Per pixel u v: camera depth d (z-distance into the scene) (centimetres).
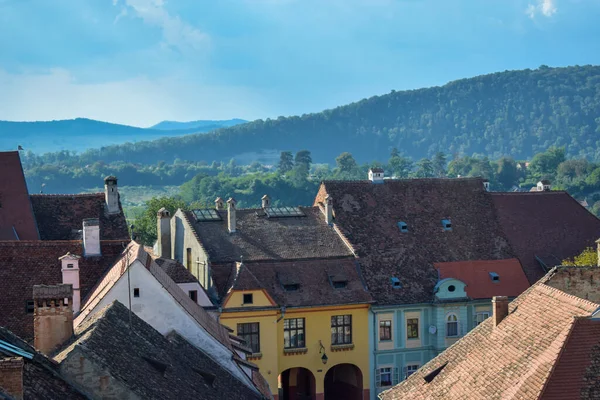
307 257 7125
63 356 2961
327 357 6875
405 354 7112
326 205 7544
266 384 4906
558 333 3378
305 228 7456
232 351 4475
